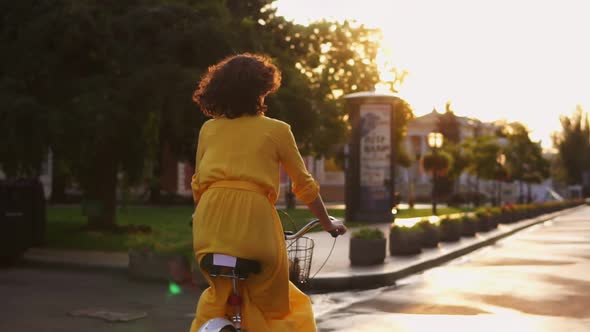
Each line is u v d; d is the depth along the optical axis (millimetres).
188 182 53156
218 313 3193
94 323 7348
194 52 15906
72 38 14922
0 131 13867
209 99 3279
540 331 6824
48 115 14000
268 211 3160
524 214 34719
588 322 7285
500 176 53438
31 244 12930
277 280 3168
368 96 28375
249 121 3234
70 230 18094
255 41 17172
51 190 42875
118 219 25703
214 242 3113
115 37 15719
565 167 106938
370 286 10344
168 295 9289
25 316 7723
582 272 11797
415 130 92312
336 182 68125
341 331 6797
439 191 66062
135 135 16016
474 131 100250
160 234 17828
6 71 15180
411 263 12180
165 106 15492
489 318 7516
